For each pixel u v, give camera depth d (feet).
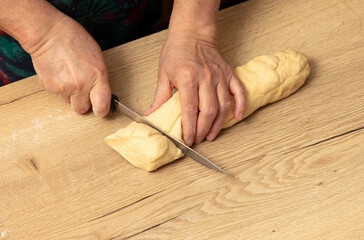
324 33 2.84
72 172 2.46
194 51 2.49
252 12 2.90
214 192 2.40
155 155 2.37
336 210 2.35
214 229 2.32
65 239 2.31
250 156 2.49
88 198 2.40
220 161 2.48
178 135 2.46
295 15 2.90
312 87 2.67
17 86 2.66
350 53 2.77
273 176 2.43
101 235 2.32
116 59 2.75
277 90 2.57
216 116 2.45
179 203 2.38
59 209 2.38
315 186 2.40
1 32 2.76
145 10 3.19
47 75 2.47
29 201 2.39
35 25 2.42
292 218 2.34
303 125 2.56
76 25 2.51
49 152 2.50
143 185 2.43
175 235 2.32
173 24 2.57
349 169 2.44
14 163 2.48
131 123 2.48
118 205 2.39
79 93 2.47
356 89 2.65
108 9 2.88
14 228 2.34
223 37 2.82
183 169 2.47
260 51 2.78
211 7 2.58
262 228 2.32
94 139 2.54
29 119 2.58
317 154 2.48
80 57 2.46
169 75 2.48
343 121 2.57
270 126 2.57
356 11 2.91
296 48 2.79
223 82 2.47
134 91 2.66
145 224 2.34
